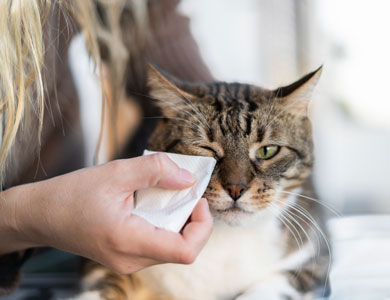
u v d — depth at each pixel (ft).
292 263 1.46
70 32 1.65
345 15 2.84
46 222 1.13
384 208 2.49
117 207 1.08
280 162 1.45
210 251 1.43
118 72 1.78
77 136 1.84
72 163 1.86
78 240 1.12
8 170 1.57
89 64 1.64
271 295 1.34
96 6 1.75
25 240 1.27
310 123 1.56
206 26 2.65
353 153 2.96
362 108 3.02
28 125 1.50
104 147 1.86
